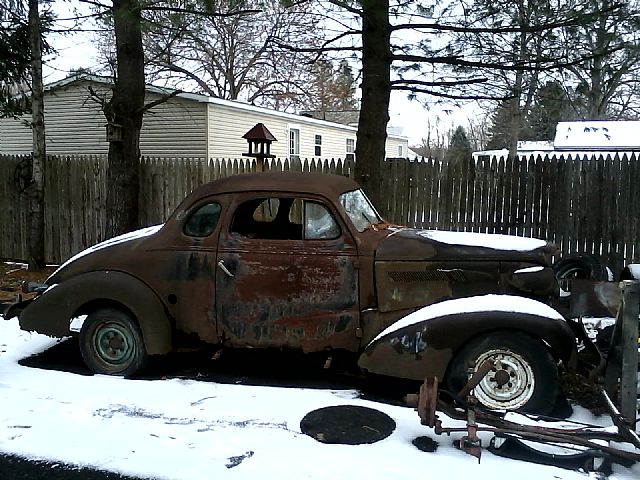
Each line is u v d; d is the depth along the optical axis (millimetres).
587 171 8062
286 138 19984
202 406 4254
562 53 7379
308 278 4699
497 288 4531
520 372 4066
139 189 10141
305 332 4723
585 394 4605
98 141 16594
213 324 4875
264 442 3656
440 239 4719
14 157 11492
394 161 8945
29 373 5020
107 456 3502
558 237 8273
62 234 11062
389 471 3279
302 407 4234
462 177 8641
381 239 4699
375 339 4340
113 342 5047
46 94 16609
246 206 4973
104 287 4918
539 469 3334
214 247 4848
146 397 4430
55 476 3305
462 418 3719
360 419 3990
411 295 4562
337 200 4723
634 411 3592
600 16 6836
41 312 5078
